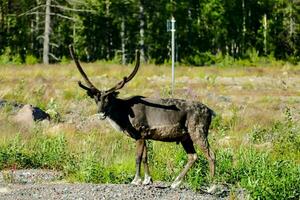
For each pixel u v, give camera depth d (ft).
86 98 215.31
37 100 214.48
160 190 93.81
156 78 323.57
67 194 90.79
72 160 116.57
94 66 365.40
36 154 124.06
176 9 532.73
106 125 165.37
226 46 552.00
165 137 98.12
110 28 532.32
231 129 157.99
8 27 533.14
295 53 559.79
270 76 339.57
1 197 90.68
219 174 102.42
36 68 351.87
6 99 213.05
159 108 97.45
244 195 91.40
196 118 97.30
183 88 270.87
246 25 569.23
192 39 540.52
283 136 134.62
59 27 536.01
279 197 85.97
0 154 121.60
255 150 117.80
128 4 510.58
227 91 269.23
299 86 301.43
